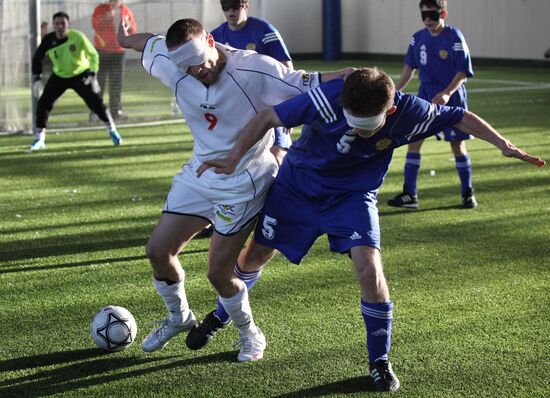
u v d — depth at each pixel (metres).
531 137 24.61
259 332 8.63
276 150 9.30
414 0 55.56
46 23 27.91
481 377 8.02
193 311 10.04
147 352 8.75
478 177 18.73
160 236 8.23
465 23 53.41
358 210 7.89
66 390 7.79
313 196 8.07
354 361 8.43
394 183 18.14
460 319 9.66
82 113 30.84
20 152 22.12
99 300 10.39
